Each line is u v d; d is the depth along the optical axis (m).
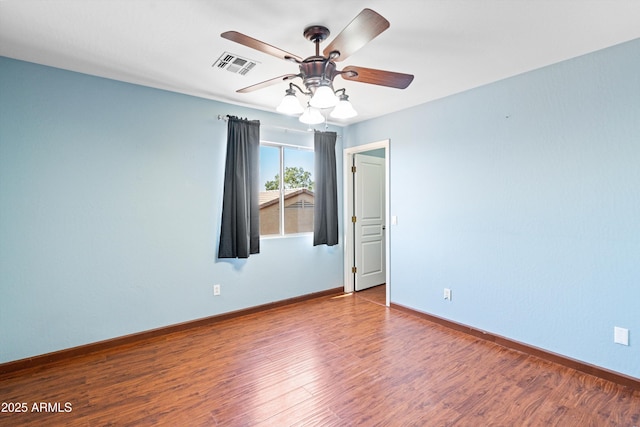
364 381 2.34
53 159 2.66
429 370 2.49
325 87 1.81
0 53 2.42
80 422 1.91
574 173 2.52
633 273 2.26
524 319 2.82
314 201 4.28
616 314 2.33
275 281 4.01
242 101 3.56
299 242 4.23
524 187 2.81
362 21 1.45
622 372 2.30
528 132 2.77
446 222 3.41
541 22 2.02
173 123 3.25
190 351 2.84
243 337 3.13
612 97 2.33
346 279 4.70
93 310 2.84
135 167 3.04
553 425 1.87
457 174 3.30
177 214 3.29
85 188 2.80
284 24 2.03
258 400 2.12
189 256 3.36
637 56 2.22
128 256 3.01
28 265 2.56
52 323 2.66
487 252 3.07
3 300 2.47
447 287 3.41
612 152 2.34
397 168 3.92
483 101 3.07
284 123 4.05
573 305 2.54
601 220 2.39
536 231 2.74
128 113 3.00
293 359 2.68
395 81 2.05
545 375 2.42
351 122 4.43
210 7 1.86
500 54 2.45
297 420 1.92
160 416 1.97
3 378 2.40
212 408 2.04
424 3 1.82
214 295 3.52
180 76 2.86
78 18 1.96
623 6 1.85
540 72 2.69
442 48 2.35
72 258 2.75
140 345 2.96
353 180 4.77
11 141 2.50
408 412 1.99
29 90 2.56
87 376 2.43
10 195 2.50
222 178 3.58
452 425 1.88
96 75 2.83
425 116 3.60
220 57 2.49
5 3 1.81
